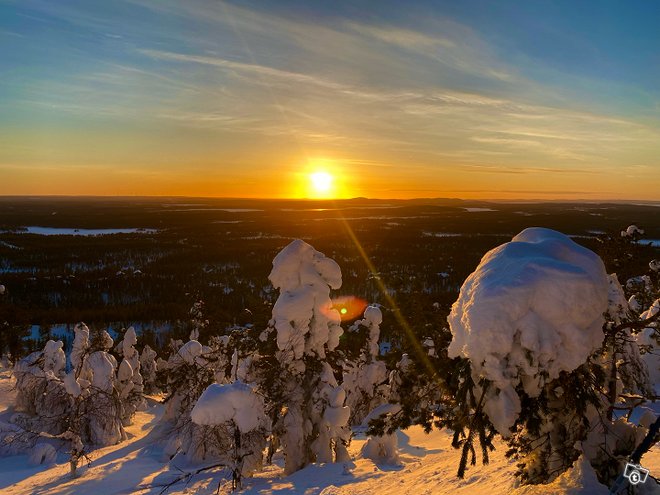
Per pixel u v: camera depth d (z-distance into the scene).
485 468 11.66
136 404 29.80
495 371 6.47
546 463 8.16
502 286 6.55
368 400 22.52
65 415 21.45
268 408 15.27
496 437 14.96
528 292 6.53
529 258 6.93
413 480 12.22
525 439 8.02
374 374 22.08
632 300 16.08
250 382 16.69
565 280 6.60
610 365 8.44
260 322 16.84
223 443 16.31
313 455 16.23
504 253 7.27
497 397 6.83
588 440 7.93
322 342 16.11
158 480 16.12
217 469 16.88
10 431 22.27
